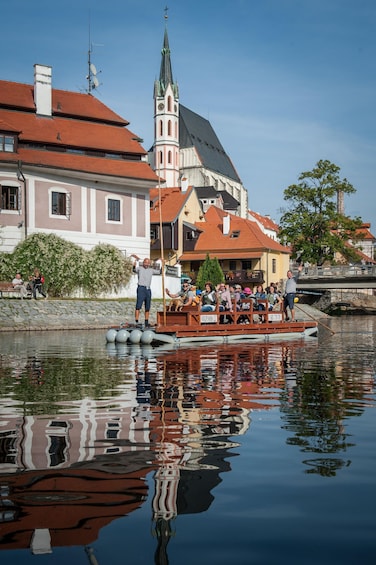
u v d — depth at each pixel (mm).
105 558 3195
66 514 3805
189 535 3502
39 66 43688
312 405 7730
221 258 68125
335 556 3238
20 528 3586
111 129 46219
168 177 109375
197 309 21359
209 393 8711
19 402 7871
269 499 4098
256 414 7086
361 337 24234
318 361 13734
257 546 3357
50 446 5500
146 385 9531
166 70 109562
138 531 3549
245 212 124062
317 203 68188
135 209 43812
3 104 42656
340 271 65938
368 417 6906
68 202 40406
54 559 3184
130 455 5184
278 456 5176
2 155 38438
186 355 15289
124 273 40750
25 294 34562
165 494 4176
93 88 51438
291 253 75375
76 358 14352
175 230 66875
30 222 38688
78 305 34062
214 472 4699
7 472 4684
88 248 41250
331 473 4691
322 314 59062
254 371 11602
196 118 120938
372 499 4102
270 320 23953
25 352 16156
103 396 8383
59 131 43094
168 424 6488
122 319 34844
